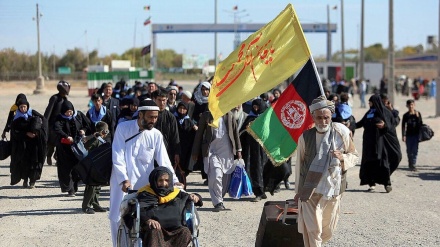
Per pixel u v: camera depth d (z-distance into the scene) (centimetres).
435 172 1569
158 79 8319
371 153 1261
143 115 703
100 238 898
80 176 725
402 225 976
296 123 822
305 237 699
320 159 678
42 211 1084
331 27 7631
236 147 1109
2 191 1271
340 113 1279
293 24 809
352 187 1340
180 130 1298
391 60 3441
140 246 601
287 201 734
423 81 5956
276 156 832
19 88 5941
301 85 816
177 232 634
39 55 5169
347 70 6931
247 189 1120
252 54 825
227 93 831
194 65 10300
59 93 1445
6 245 862
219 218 1030
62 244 867
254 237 901
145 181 703
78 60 10919
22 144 1277
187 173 1328
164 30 7231
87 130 1260
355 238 892
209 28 7200
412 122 1582
